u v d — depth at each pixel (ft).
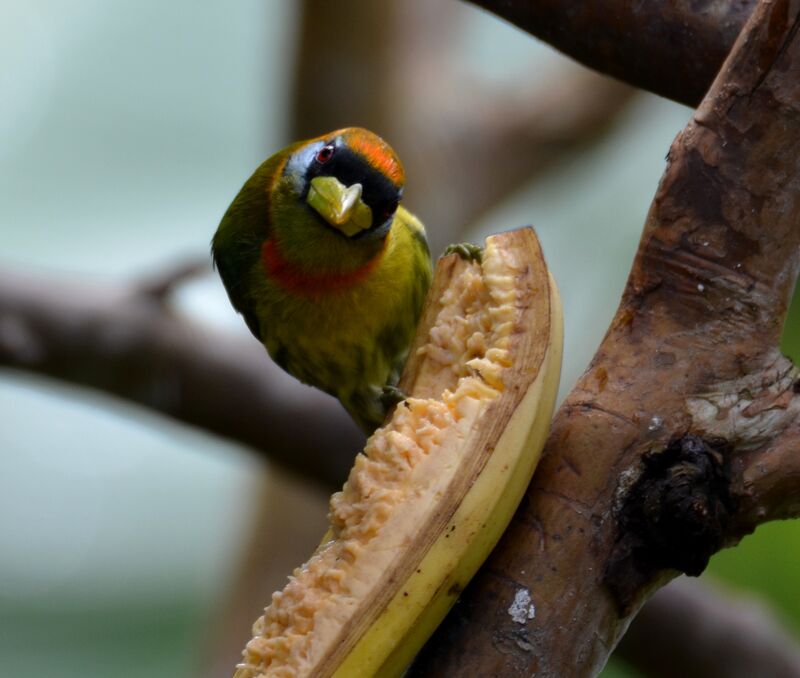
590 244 39.55
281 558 34.65
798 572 32.76
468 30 37.40
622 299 14.80
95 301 31.09
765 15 14.01
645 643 30.96
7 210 38.32
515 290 14.67
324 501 34.22
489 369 14.15
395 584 13.34
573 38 18.71
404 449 13.99
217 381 31.07
